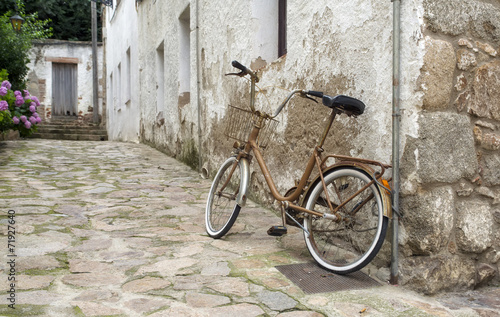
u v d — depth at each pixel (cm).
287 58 360
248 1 439
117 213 371
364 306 201
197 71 603
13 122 862
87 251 270
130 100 1152
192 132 641
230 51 489
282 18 436
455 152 229
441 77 223
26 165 617
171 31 763
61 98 1672
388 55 241
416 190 222
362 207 263
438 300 215
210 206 327
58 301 196
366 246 260
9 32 956
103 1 1419
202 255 267
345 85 281
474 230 234
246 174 299
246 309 193
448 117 227
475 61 237
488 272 238
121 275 231
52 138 1351
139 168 641
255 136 307
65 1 1964
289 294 211
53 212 365
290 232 325
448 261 225
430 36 221
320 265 249
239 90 464
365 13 261
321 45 309
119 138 1306
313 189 262
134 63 1096
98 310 188
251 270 243
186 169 642
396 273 228
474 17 236
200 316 185
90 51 1677
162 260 256
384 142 246
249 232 324
